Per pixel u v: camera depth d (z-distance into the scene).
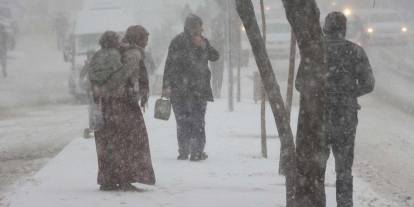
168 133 36.16
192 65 27.70
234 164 27.11
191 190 21.41
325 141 15.42
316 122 15.31
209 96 28.05
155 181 22.52
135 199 19.73
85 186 22.12
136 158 21.41
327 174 25.03
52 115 50.75
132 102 21.42
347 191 19.06
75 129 42.75
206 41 28.09
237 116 43.41
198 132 27.91
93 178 23.77
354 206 19.89
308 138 15.36
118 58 21.27
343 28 19.16
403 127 41.53
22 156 33.81
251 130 37.38
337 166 19.16
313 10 15.16
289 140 18.95
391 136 38.03
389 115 46.78
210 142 33.25
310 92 15.30
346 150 19.00
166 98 27.36
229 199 19.97
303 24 15.18
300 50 15.45
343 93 18.83
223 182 23.11
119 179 21.23
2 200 21.66
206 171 25.41
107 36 21.56
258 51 18.73
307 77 15.33
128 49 21.66
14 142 38.06
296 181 15.54
